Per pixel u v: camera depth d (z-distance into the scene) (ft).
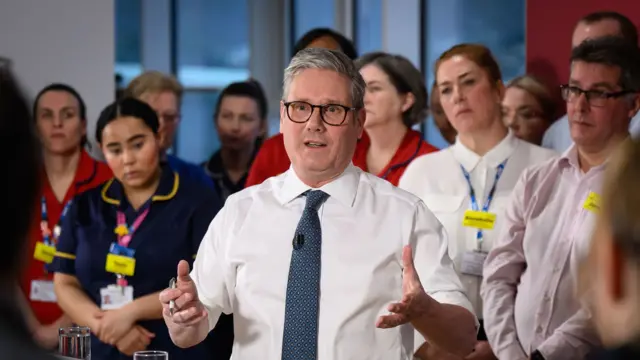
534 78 17.54
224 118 20.22
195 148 30.78
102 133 14.03
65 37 20.24
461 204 14.11
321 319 8.95
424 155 14.70
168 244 13.79
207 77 30.94
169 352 13.73
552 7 17.69
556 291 12.69
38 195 3.66
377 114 14.83
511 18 20.79
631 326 3.51
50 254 16.80
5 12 19.71
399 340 9.06
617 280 3.52
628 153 3.57
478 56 14.19
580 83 12.66
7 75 3.62
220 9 30.89
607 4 16.81
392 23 24.07
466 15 22.02
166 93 19.06
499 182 14.11
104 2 20.54
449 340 8.65
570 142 16.39
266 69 30.73
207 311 9.04
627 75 12.50
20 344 3.53
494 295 13.24
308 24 29.43
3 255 3.53
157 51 30.76
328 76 9.12
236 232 9.44
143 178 13.94
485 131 14.26
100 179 17.54
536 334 12.80
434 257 9.11
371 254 9.04
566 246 12.68
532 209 13.15
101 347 13.69
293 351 8.91
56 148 17.29
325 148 9.12
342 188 9.30
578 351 12.12
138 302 13.57
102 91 20.59
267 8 30.58
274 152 15.57
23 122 3.58
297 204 9.39
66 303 14.01
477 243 13.91
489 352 13.47
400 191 9.39
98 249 13.93
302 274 9.03
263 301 9.12
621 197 3.51
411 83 14.94
